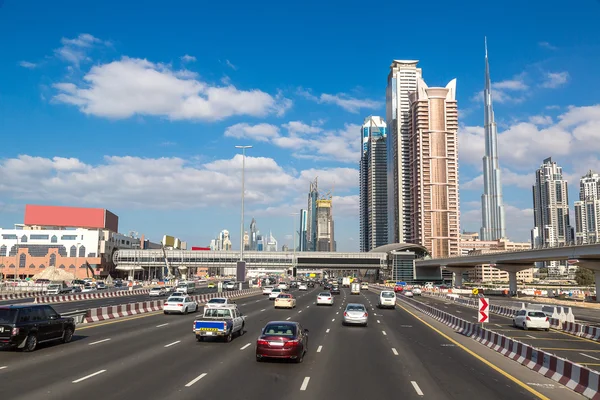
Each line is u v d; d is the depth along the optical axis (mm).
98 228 164500
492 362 19656
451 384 15094
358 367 17797
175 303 42469
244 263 75250
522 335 31297
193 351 21078
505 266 111125
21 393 13070
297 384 14602
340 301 65812
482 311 27797
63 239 151750
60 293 77688
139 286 114938
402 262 169125
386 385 14734
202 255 163500
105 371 16328
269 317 39781
